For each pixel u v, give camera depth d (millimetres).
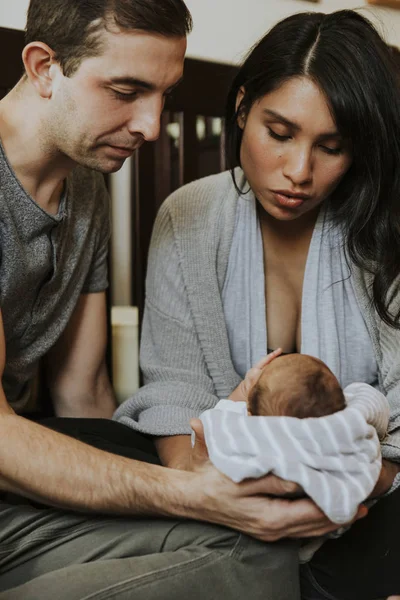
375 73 1210
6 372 1356
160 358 1457
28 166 1241
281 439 972
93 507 1045
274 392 996
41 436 1039
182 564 1010
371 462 1014
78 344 1579
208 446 1019
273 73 1208
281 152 1225
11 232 1234
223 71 1988
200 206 1462
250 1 2141
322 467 968
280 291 1456
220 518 1050
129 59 1118
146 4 1099
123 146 1210
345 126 1206
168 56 1143
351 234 1358
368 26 1265
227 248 1433
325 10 2285
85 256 1471
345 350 1406
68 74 1146
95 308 1582
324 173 1247
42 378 1717
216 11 2080
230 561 1045
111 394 1659
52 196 1324
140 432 1369
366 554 1170
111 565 994
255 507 1019
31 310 1366
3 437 1020
